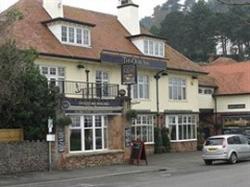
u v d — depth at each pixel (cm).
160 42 4022
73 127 2859
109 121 3067
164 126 3966
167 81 4034
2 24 2470
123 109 3117
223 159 2912
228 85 4822
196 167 2769
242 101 4684
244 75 4903
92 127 2973
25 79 2627
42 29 3322
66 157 2697
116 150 3019
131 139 3131
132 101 3625
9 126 2644
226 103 4759
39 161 2606
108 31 3894
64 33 3328
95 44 3566
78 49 3359
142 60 3606
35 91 2683
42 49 3088
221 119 4775
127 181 2081
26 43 3064
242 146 3053
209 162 2988
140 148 2959
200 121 4750
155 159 3344
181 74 4175
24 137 2647
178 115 4116
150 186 1803
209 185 1748
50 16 3541
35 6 3553
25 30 3200
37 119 2678
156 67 3744
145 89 3831
